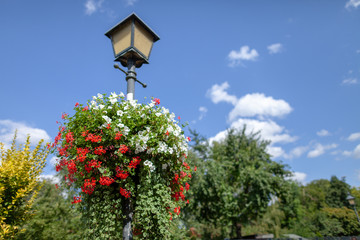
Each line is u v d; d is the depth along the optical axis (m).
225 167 17.39
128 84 3.54
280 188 15.95
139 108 3.16
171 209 3.21
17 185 5.39
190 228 15.98
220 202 15.92
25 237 7.96
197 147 18.11
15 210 5.58
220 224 16.83
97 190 2.92
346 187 41.88
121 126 2.83
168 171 3.31
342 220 20.31
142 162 2.99
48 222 9.14
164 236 3.00
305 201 36.34
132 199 3.00
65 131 3.01
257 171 16.06
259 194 15.24
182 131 3.56
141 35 3.76
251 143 18.41
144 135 2.96
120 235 2.89
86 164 2.76
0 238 4.98
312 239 13.11
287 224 20.73
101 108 2.99
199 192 15.63
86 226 2.90
